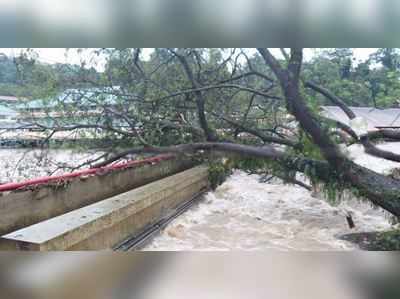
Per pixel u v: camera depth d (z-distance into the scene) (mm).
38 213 3127
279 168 2633
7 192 2836
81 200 3688
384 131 2486
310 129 2352
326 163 2420
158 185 4496
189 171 5629
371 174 2449
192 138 3197
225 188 5867
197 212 4875
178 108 3350
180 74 3389
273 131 3023
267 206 4926
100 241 3033
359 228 3689
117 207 3299
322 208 4598
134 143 3555
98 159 3805
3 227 2760
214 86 2939
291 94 2338
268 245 3545
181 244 3654
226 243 3674
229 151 2479
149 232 3803
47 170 3975
